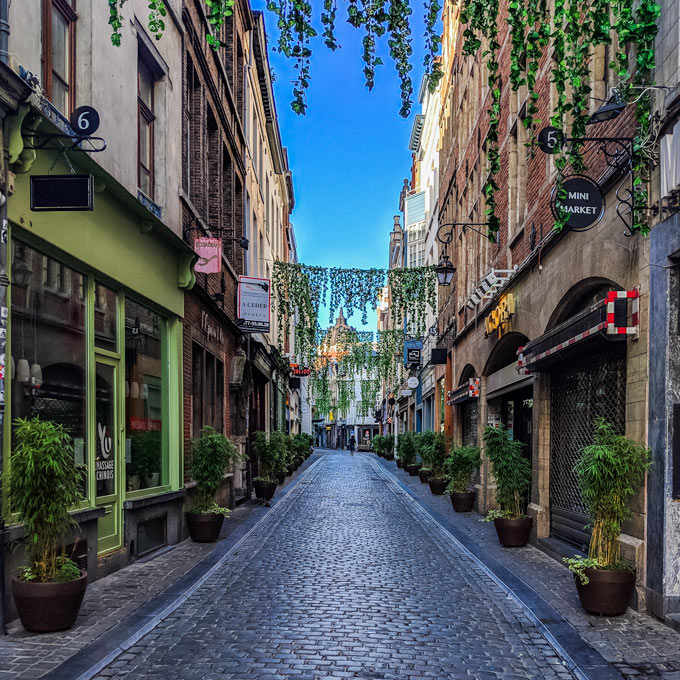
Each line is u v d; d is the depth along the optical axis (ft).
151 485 32.01
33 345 21.40
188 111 41.32
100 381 26.61
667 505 19.61
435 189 105.40
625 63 19.25
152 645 17.29
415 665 16.03
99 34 25.89
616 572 20.04
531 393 40.57
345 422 265.95
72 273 24.36
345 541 35.12
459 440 63.87
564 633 18.34
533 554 31.07
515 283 38.60
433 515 45.75
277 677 15.06
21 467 17.24
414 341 96.27
